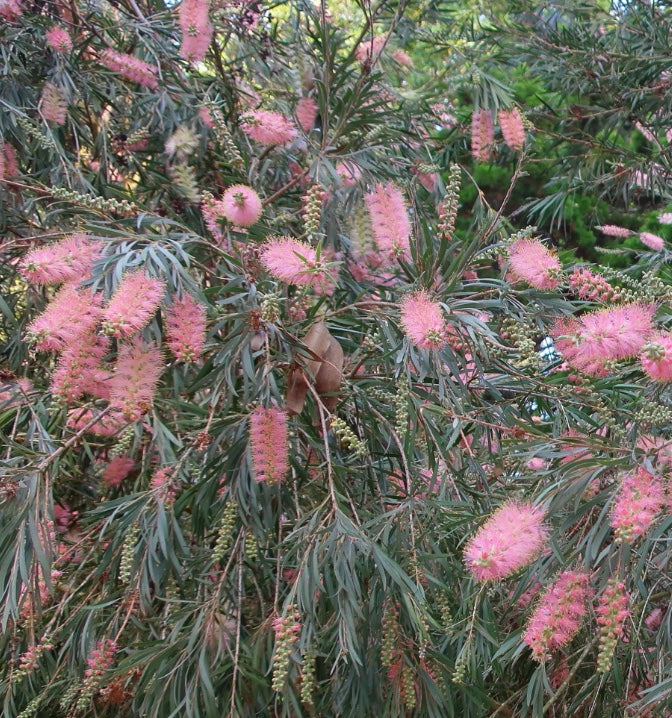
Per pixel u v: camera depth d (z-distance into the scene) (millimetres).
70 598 1153
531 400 1194
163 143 1508
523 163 1183
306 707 1140
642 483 880
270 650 1106
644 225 2484
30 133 1357
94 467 1371
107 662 1071
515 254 1023
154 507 1082
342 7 1996
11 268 1422
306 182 1422
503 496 1179
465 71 1740
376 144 1405
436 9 1864
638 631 1023
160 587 1178
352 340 1256
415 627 1027
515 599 968
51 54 1486
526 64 2066
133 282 928
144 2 1607
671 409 1044
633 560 988
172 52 1531
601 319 898
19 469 994
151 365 965
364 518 1106
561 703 1140
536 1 1936
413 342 984
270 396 1057
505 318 1107
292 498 1177
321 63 1519
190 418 1188
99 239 1024
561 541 996
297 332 1081
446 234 1054
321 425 1102
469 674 1069
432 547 1093
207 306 1008
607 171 2184
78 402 1106
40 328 931
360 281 1396
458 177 1051
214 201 1162
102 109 1521
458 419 1016
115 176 1579
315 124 1478
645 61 1858
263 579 1223
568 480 920
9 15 1438
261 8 1643
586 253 2623
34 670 1129
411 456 1056
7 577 1010
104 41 1513
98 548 1230
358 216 1276
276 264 992
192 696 1028
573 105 1979
